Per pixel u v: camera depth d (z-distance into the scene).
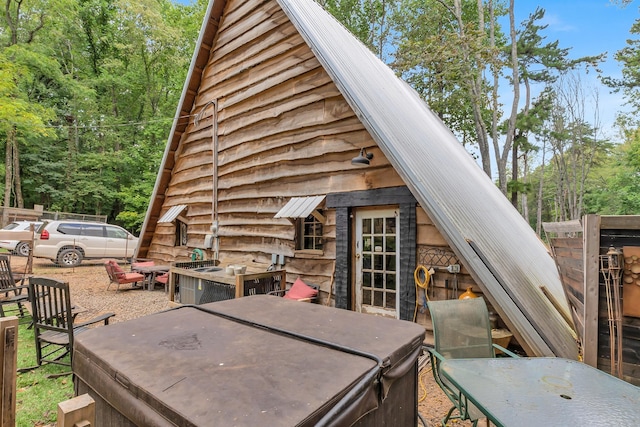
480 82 17.27
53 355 3.90
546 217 27.75
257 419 0.95
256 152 6.80
